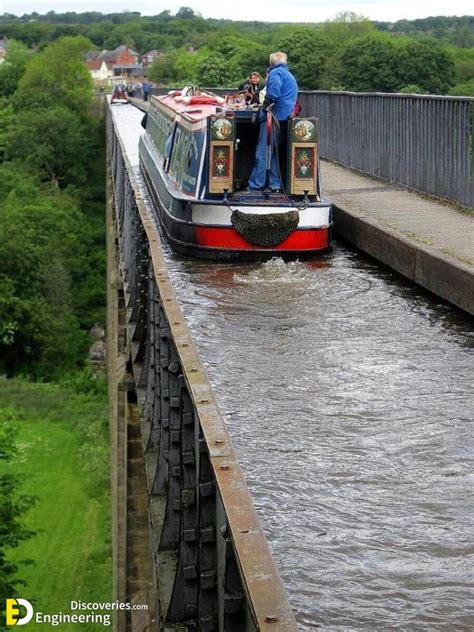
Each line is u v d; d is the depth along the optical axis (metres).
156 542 7.53
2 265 50.28
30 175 76.12
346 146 25.28
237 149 16.62
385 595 5.66
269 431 8.21
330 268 14.73
